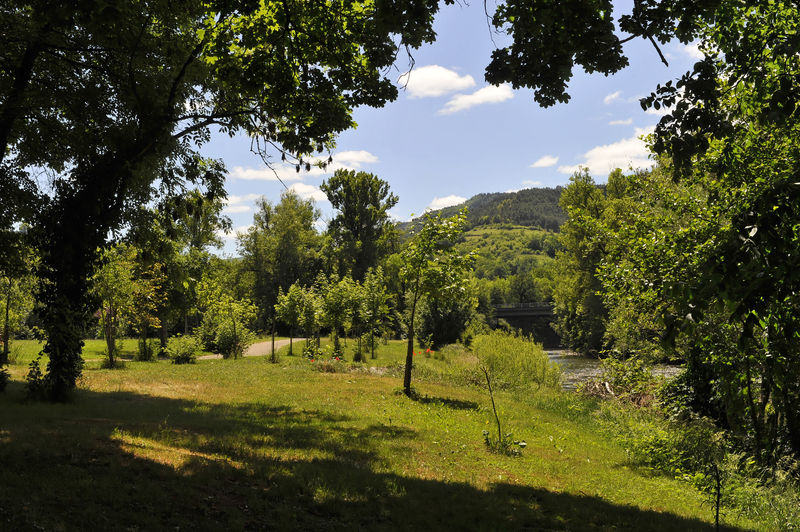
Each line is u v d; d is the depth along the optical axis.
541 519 6.90
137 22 12.28
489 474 9.34
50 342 12.98
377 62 9.91
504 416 16.41
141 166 13.30
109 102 13.53
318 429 11.76
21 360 27.73
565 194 55.62
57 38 11.61
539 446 12.61
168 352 34.00
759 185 10.91
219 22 11.21
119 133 12.89
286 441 9.93
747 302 4.43
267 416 13.16
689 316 4.69
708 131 6.86
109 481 5.99
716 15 8.57
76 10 6.41
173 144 13.60
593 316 52.78
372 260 73.88
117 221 13.81
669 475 11.16
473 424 14.41
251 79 10.95
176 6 12.08
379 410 15.50
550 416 17.59
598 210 53.16
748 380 12.07
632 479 10.39
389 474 8.24
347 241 73.06
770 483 10.37
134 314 32.81
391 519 6.28
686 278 11.74
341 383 21.89
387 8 7.42
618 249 14.28
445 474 8.88
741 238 4.45
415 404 17.27
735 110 9.95
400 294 66.81
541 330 84.94
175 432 9.55
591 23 7.27
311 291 39.56
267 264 70.12
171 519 5.38
